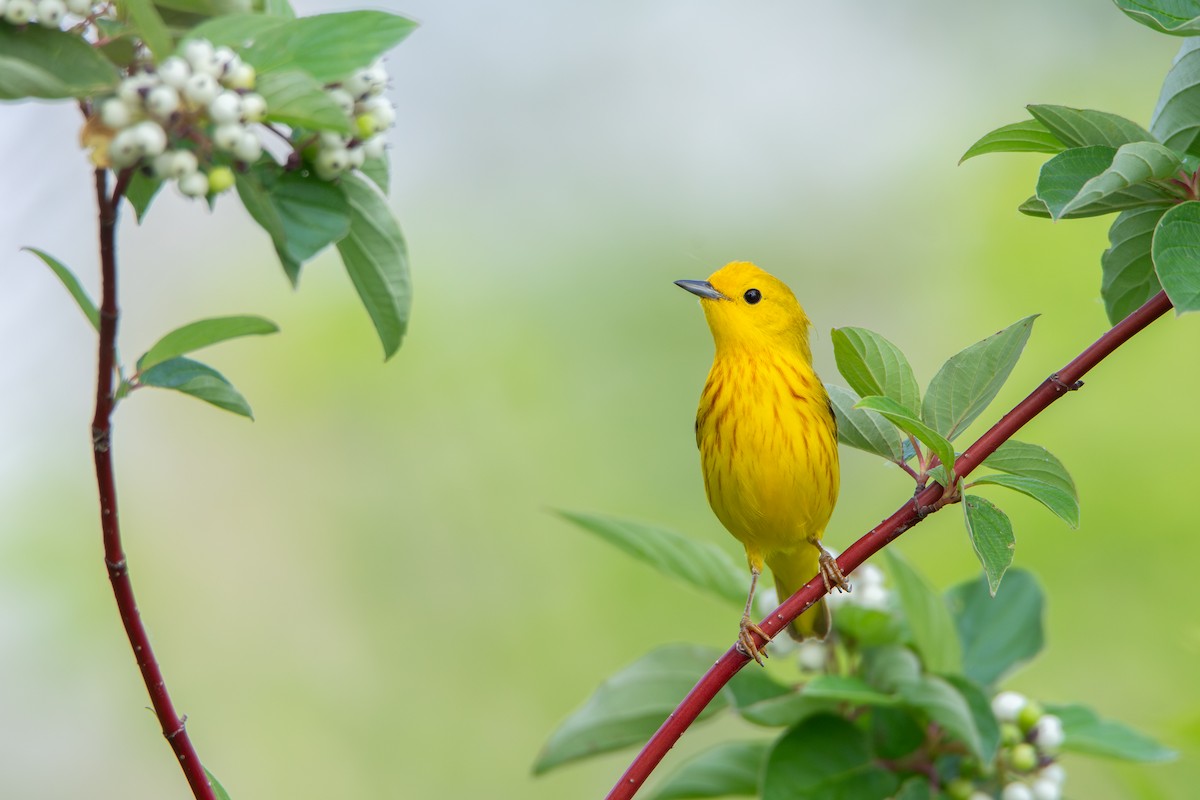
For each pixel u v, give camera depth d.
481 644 13.95
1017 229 14.30
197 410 14.90
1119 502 12.29
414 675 13.92
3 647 13.57
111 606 13.89
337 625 14.21
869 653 7.09
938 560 12.79
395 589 14.23
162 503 14.46
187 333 4.38
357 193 5.03
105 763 13.54
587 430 14.51
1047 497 5.04
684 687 7.15
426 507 14.38
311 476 14.59
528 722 13.70
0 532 13.71
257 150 4.18
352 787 13.59
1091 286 13.52
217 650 13.96
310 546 14.34
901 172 16.12
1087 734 6.89
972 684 6.50
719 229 15.84
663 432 14.52
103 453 4.36
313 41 4.29
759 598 7.59
